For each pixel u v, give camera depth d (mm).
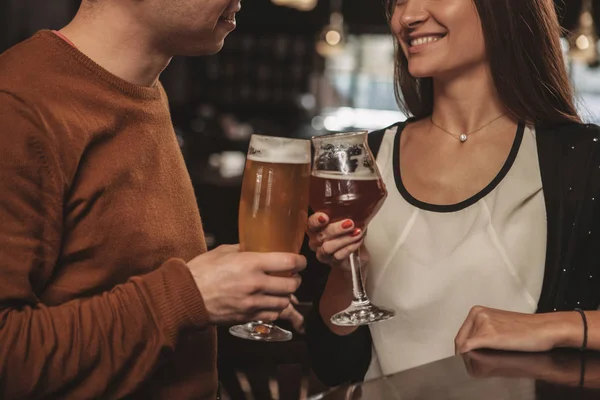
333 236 1220
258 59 7297
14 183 1109
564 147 1676
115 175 1226
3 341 1094
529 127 1724
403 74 1846
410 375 1010
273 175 1122
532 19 1646
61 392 1153
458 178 1692
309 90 7324
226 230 5062
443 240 1649
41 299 1205
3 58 1219
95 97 1218
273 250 1150
